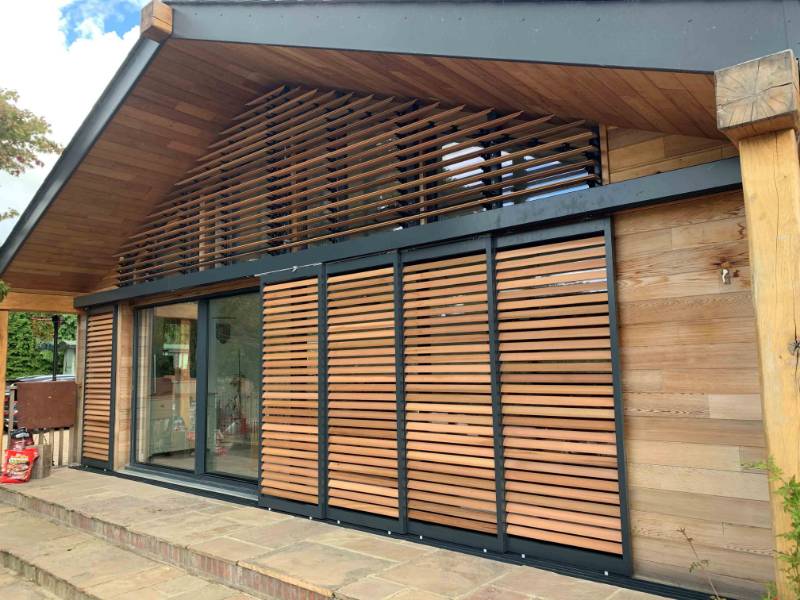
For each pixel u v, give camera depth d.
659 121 3.38
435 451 4.34
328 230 5.40
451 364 4.31
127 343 7.78
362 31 3.69
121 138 5.94
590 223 3.73
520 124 4.27
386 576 3.63
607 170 3.80
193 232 6.59
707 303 3.33
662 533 3.40
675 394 3.40
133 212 7.13
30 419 7.77
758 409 3.13
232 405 6.38
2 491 6.67
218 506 5.57
